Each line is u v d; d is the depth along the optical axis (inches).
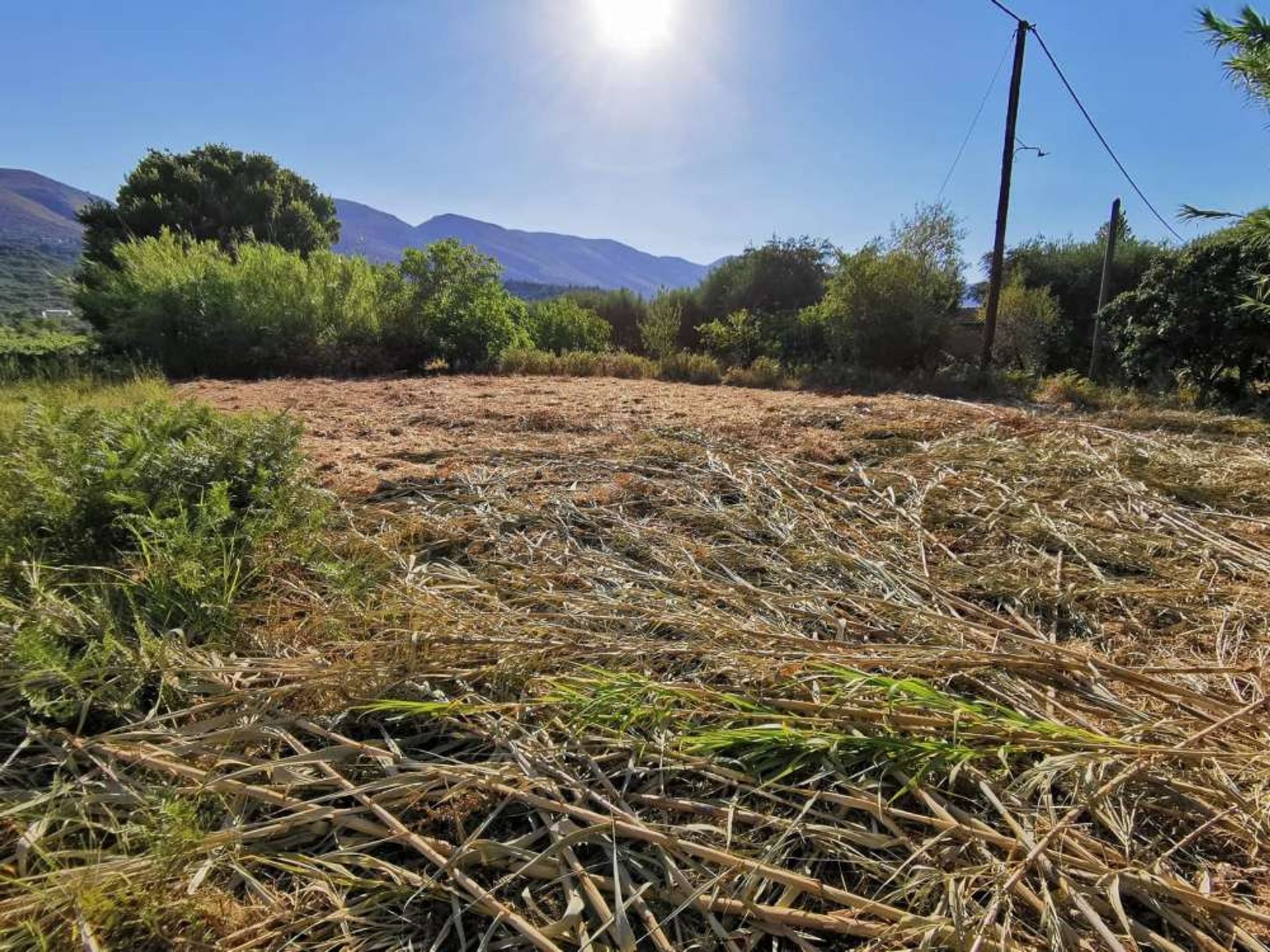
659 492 140.3
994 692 67.5
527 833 53.0
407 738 62.6
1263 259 257.9
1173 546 110.0
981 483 143.3
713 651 72.7
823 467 157.9
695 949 43.8
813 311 483.5
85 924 42.2
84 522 90.0
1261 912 44.8
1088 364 550.0
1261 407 258.5
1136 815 53.1
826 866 50.4
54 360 353.1
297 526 103.0
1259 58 141.6
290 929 45.1
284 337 396.8
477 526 118.3
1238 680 73.2
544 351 515.2
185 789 54.2
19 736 62.5
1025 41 354.0
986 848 49.8
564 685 67.5
